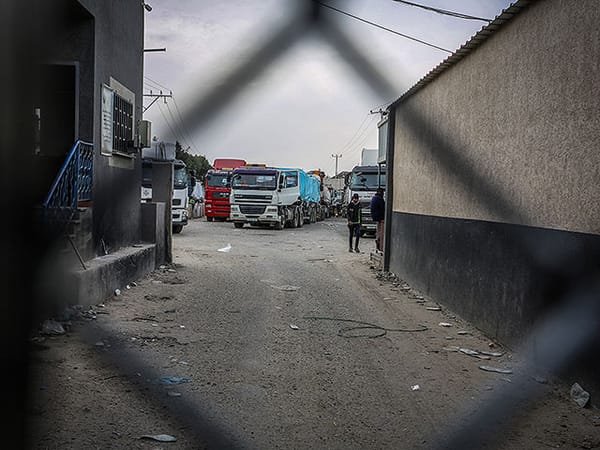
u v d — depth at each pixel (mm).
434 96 9523
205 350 6250
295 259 15523
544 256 5766
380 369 5793
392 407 4754
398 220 12281
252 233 25188
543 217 5875
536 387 5332
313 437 4129
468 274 7934
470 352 6438
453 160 7379
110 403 4516
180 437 3984
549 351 5629
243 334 7043
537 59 6070
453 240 8578
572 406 4867
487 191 7340
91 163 8328
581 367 5055
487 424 4430
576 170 5262
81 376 5086
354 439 4117
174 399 4703
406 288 10883
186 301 8953
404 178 11766
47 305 6570
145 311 8016
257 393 4969
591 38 5055
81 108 8570
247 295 9773
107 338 6395
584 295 5023
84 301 7461
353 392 5094
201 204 42031
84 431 3965
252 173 27203
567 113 5449
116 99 9781
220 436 4039
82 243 8125
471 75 7918
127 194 10711
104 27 8992
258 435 4109
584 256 5039
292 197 29547
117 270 8984
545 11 5910
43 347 5809
